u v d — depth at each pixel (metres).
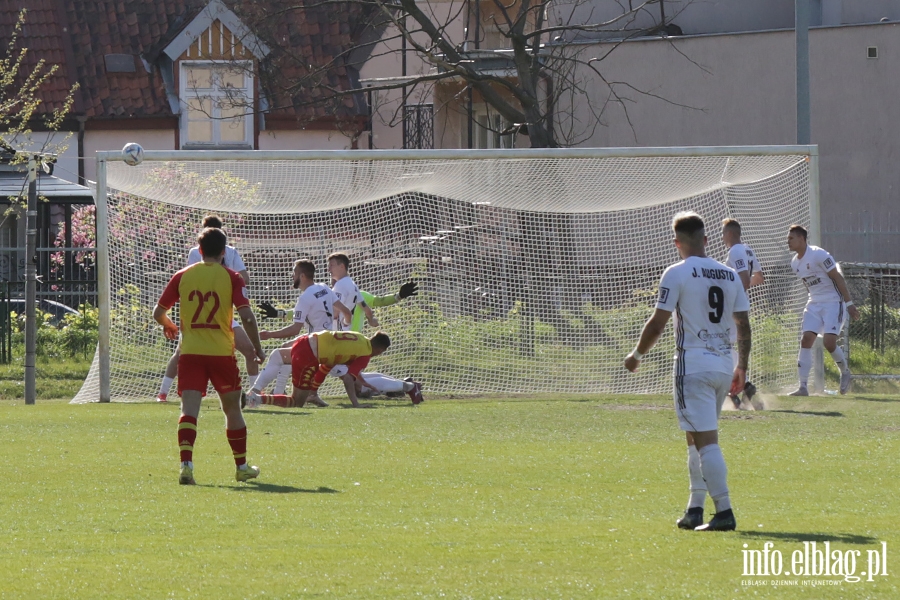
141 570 19.12
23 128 105.88
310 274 51.94
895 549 20.59
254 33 107.62
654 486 28.75
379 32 130.25
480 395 58.06
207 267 29.72
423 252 68.69
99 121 122.38
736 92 117.06
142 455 34.50
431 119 125.69
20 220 106.50
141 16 128.50
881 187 113.06
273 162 59.94
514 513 24.77
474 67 114.50
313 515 24.42
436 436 39.47
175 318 60.09
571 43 103.38
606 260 69.62
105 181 55.12
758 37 116.12
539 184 61.06
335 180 60.56
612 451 35.66
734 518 22.66
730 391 24.11
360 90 100.25
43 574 18.86
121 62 125.00
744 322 23.94
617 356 62.19
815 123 115.12
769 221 61.38
